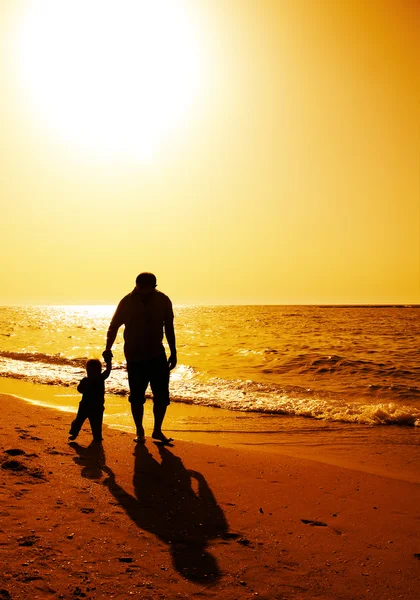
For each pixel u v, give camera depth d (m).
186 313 93.25
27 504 3.88
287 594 2.83
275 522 3.90
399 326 47.25
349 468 5.80
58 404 9.80
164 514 3.91
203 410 9.68
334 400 11.12
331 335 34.56
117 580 2.86
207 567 3.10
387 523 3.94
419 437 7.54
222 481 4.86
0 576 2.79
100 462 5.23
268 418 8.94
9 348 24.25
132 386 6.20
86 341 29.44
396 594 2.87
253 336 33.78
